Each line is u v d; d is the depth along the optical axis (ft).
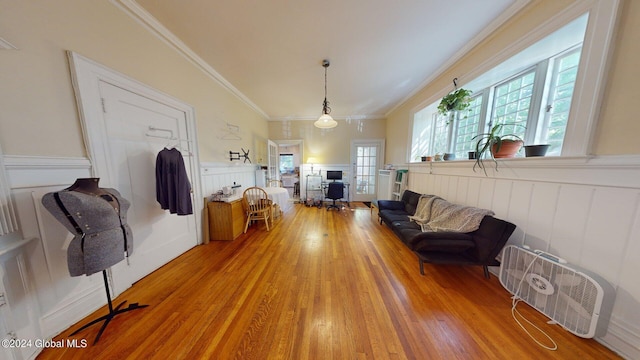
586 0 4.19
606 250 4.06
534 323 4.58
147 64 6.53
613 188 3.92
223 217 9.53
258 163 16.25
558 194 4.87
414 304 5.24
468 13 6.09
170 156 6.92
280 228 11.41
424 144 12.73
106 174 5.38
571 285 4.25
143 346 4.03
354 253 8.23
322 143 18.71
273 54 8.34
